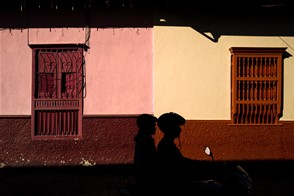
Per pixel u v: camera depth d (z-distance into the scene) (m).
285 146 9.13
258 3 8.86
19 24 9.35
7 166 9.25
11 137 9.29
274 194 7.16
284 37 9.23
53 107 9.33
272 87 9.10
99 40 9.33
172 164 4.75
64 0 9.13
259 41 9.23
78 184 7.83
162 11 9.23
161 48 9.23
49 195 7.03
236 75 9.04
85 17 9.32
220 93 9.21
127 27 9.32
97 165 9.24
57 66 9.35
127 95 9.32
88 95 9.32
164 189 4.64
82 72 9.34
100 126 9.27
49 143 9.30
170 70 9.23
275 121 9.16
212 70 9.22
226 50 9.23
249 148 9.12
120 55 9.32
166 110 9.23
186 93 9.22
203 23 9.23
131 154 9.25
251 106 9.07
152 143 4.83
